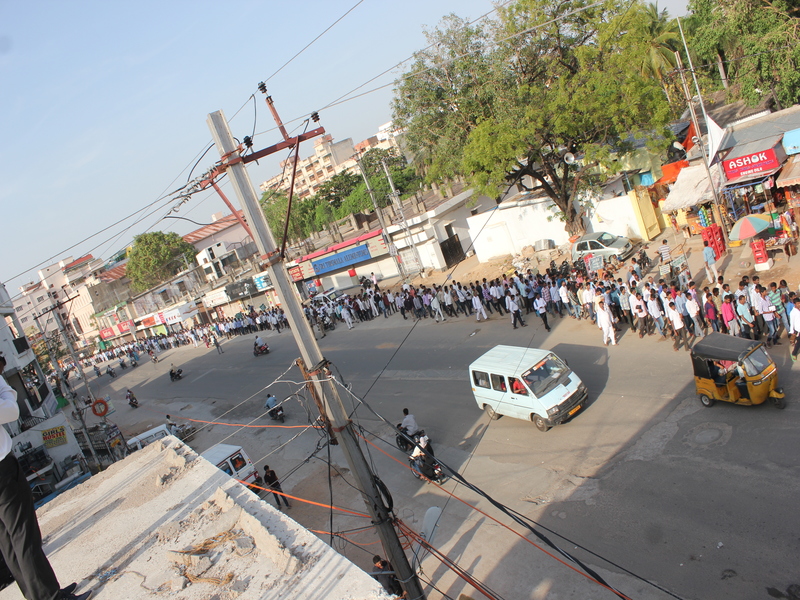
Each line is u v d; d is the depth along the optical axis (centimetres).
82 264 8894
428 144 2992
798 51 2562
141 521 602
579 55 2361
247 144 830
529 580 969
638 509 1029
